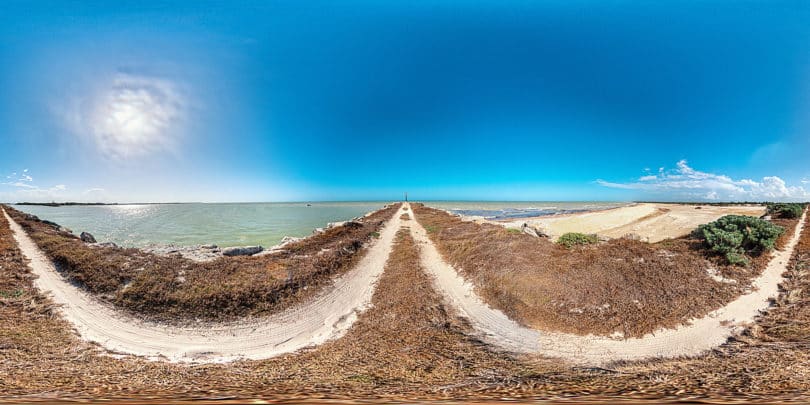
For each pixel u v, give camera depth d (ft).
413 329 40.19
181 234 142.72
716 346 33.60
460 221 149.28
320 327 42.57
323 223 198.29
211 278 51.49
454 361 30.89
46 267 56.65
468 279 58.54
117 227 170.60
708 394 16.98
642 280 49.34
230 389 20.67
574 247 68.74
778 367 23.43
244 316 44.42
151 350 35.50
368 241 99.40
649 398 16.11
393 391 20.27
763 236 60.75
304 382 23.82
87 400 17.24
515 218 205.05
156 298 45.39
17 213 136.77
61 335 36.09
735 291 45.75
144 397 18.37
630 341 35.73
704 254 58.70
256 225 185.88
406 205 356.38
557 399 16.56
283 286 52.37
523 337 37.42
